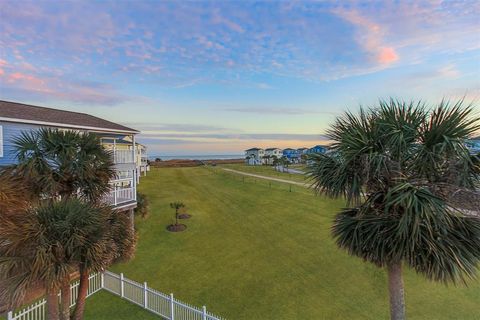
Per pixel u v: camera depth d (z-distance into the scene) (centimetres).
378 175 373
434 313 713
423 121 368
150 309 729
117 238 576
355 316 713
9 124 912
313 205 2009
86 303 753
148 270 994
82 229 454
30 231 421
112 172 711
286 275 954
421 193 336
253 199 2253
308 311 736
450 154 342
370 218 394
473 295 797
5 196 506
